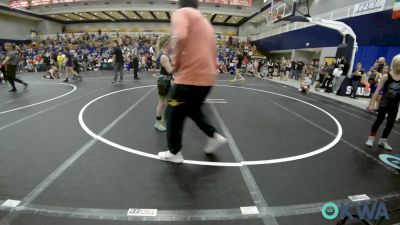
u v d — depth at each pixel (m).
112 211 1.98
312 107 6.85
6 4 26.89
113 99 6.79
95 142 3.49
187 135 3.87
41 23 33.81
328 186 2.50
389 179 2.72
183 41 2.27
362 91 9.55
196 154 3.17
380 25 11.73
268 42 26.56
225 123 4.78
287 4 13.42
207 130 2.99
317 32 17.05
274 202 2.18
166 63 3.58
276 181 2.56
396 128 5.01
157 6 28.55
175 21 2.31
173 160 2.89
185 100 2.54
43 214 1.92
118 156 3.04
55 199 2.12
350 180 2.65
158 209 2.03
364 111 6.68
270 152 3.35
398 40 10.81
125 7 28.75
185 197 2.21
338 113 6.21
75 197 2.15
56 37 32.06
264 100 7.62
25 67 17.94
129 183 2.41
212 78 2.54
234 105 6.61
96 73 15.77
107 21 37.22
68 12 30.25
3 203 2.04
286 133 4.28
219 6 28.61
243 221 1.93
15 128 4.06
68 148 3.25
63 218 1.89
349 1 14.38
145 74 15.45
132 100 6.71
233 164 2.92
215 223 1.89
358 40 13.28
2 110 5.28
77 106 5.80
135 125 4.38
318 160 3.16
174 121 2.68
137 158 2.99
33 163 2.79
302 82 10.41
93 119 4.71
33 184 2.34
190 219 1.93
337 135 4.30
